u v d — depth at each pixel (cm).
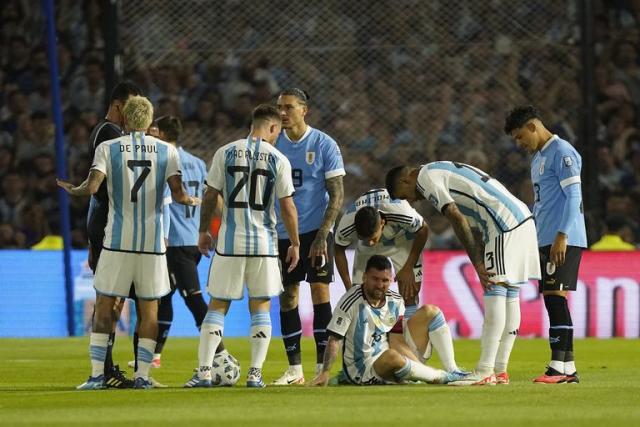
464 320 5275
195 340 4972
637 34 6569
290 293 3062
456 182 2727
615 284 5266
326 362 2734
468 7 6034
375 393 2519
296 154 3120
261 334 2759
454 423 1970
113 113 2911
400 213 2967
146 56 5853
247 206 2738
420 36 6094
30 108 6388
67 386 2892
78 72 6425
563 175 2888
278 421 2005
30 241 6094
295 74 6116
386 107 6081
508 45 5884
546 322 5219
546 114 5875
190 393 2577
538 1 5916
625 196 6069
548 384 2817
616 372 3375
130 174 2723
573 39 5112
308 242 3119
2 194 6184
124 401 2409
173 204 3522
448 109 6041
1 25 6638
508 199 2747
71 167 6259
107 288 2738
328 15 6119
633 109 6384
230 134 6062
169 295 3566
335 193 3083
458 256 5288
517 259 2745
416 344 2827
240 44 6078
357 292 2747
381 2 6103
